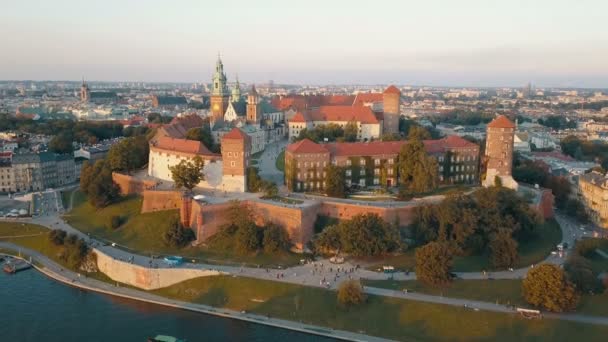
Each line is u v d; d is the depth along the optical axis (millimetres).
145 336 161625
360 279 184250
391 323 161625
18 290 195500
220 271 190500
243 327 165750
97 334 163250
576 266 178125
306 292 176625
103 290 194625
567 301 158625
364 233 195750
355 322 163875
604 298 167375
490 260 193000
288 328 164000
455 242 199500
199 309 177375
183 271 191125
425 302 167250
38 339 160375
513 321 157250
